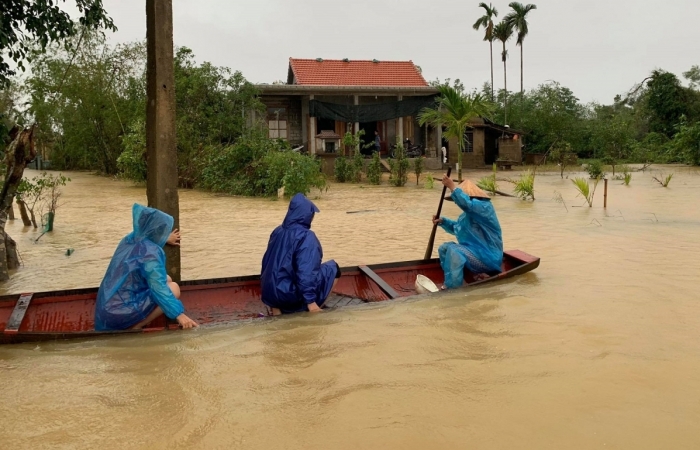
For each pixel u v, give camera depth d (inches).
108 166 1285.7
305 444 115.0
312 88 1076.5
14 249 318.7
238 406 131.6
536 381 144.1
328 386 141.9
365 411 128.3
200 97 949.8
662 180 870.4
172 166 225.9
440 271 267.1
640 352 164.4
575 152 1577.3
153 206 227.3
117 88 1270.9
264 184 726.5
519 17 1718.8
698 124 1266.0
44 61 1250.6
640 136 1766.7
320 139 1033.5
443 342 173.0
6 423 124.9
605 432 118.9
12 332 168.9
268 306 215.8
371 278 241.4
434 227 277.0
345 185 885.8
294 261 207.8
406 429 120.0
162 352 166.2
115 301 187.8
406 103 1119.0
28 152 294.4
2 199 295.9
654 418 124.9
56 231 447.5
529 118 1653.5
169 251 230.4
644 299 221.1
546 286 241.6
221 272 305.4
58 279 293.6
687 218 460.8
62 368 155.0
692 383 142.7
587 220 456.8
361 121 1107.9
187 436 118.4
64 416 127.8
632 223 437.4
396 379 145.8
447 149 1267.2
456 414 126.7
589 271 271.1
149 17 223.6
